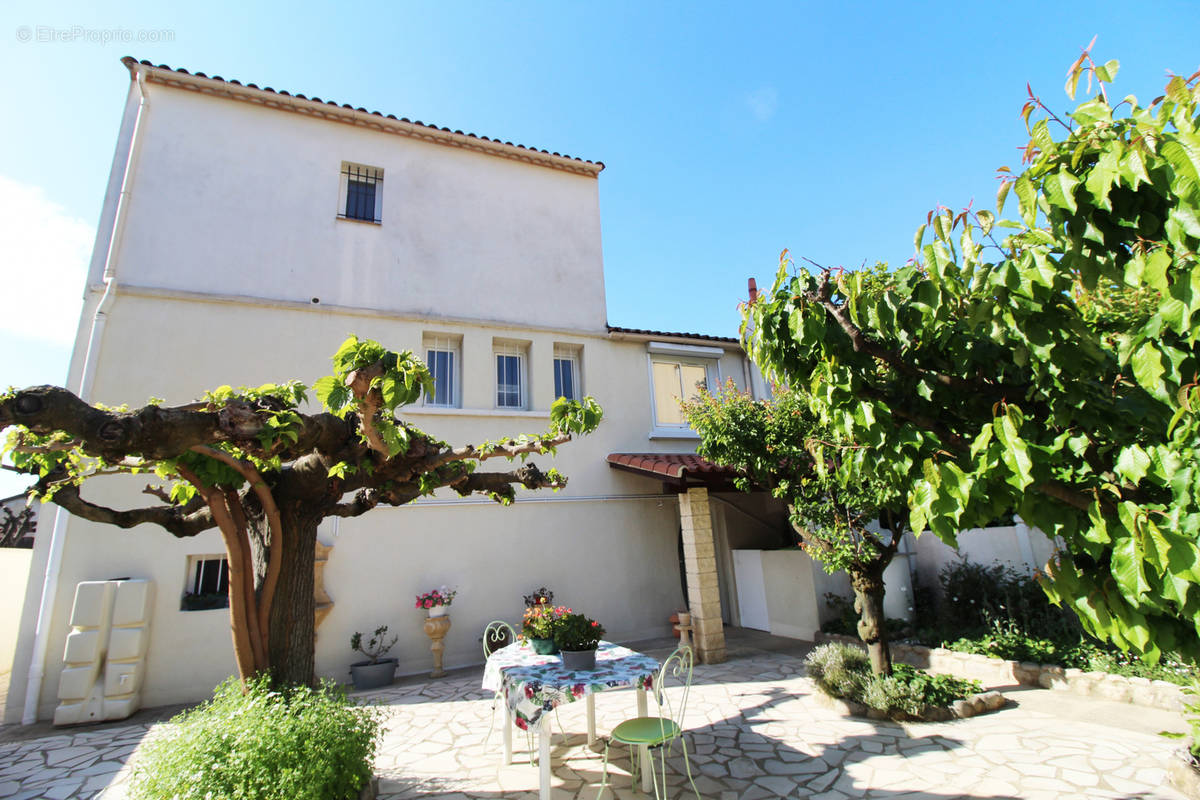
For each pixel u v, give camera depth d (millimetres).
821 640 9930
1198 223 1610
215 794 3398
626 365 12086
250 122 9922
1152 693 6074
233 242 9328
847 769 5016
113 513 4449
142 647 7520
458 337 10727
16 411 2586
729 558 12703
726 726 6262
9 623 11875
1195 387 1787
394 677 8680
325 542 8781
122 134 9086
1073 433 2404
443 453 5059
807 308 3125
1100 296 3162
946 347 2850
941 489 2260
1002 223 2271
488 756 5648
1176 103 1850
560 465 10820
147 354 8430
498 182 11836
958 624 9133
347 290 9961
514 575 9953
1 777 5453
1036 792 4379
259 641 4469
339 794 3975
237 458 3992
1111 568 1900
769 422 7523
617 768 5293
